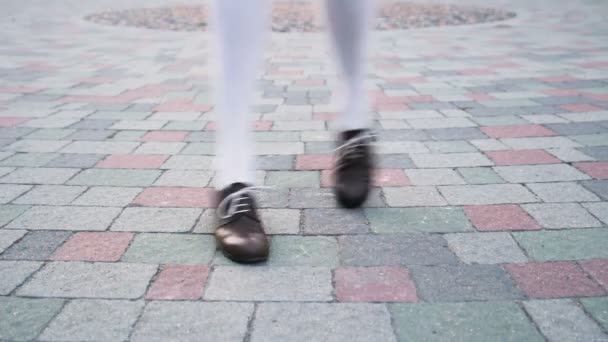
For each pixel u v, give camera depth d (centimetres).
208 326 131
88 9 932
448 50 534
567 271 153
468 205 196
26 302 141
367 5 183
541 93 358
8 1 1066
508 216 187
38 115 318
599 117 301
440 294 144
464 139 270
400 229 179
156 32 671
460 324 132
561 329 129
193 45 573
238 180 168
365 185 191
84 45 570
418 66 460
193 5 1009
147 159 247
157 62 481
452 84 391
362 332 129
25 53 518
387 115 316
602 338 126
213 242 171
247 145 172
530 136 272
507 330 129
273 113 324
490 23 721
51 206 197
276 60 490
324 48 548
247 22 162
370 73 436
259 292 145
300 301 141
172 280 151
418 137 275
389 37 625
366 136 193
